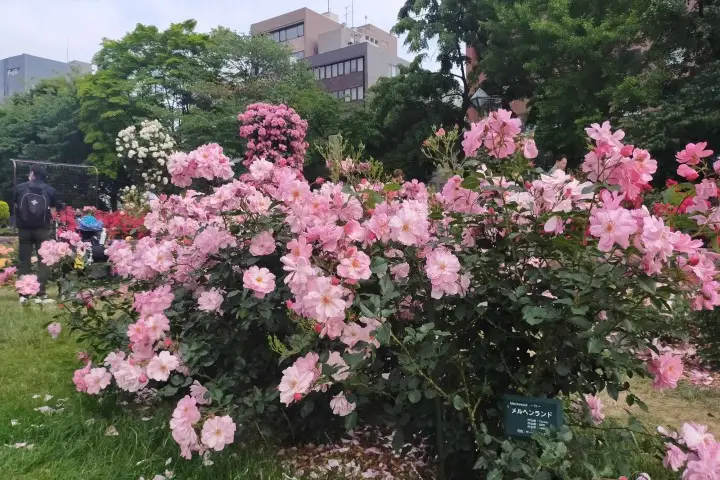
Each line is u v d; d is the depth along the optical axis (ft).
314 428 8.57
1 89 269.85
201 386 7.83
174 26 90.74
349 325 6.47
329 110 70.28
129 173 57.41
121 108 85.92
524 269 6.41
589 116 43.96
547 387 6.43
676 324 6.41
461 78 67.41
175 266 9.75
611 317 5.88
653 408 10.81
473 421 6.29
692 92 37.88
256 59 85.35
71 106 96.84
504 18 53.78
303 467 8.08
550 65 50.88
